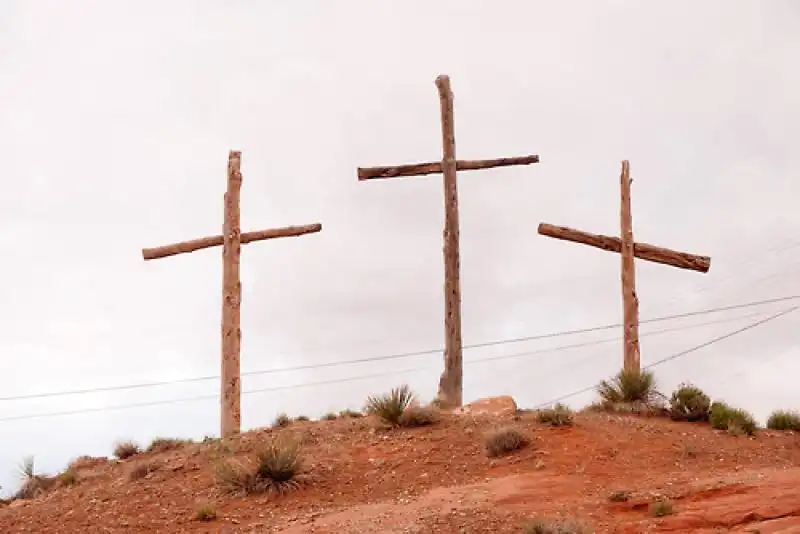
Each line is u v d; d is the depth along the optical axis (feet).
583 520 60.59
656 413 91.40
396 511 67.46
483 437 83.10
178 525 71.41
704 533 56.65
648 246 104.68
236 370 102.89
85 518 75.72
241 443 89.30
